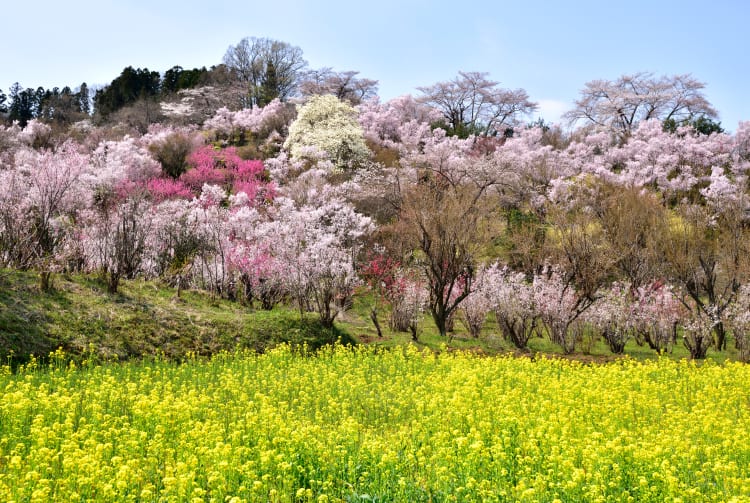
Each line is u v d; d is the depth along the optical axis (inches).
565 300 694.5
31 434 254.7
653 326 695.1
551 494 231.9
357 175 1087.0
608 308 687.1
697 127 1710.1
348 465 249.9
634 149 1485.0
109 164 917.8
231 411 339.0
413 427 310.7
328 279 625.3
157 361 456.1
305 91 2271.2
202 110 2174.0
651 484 243.9
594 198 964.6
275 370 462.3
